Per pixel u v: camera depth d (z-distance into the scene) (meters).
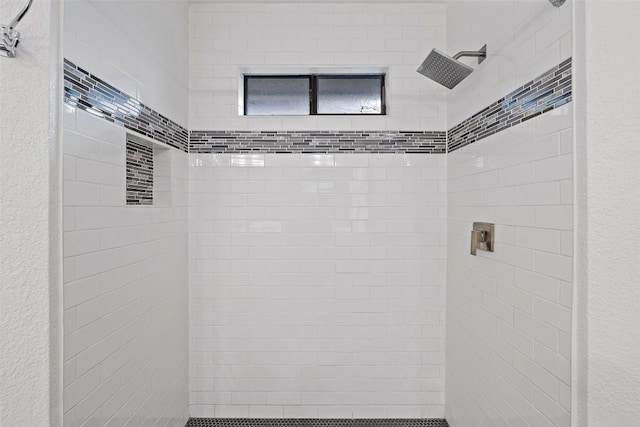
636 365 0.86
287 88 2.35
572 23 1.08
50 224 0.98
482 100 1.71
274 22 2.22
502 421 1.50
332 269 2.22
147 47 1.66
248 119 2.23
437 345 2.22
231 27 2.22
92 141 1.23
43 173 0.96
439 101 2.23
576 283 0.94
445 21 2.22
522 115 1.36
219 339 2.22
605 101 0.88
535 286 1.27
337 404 2.22
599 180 0.88
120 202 1.42
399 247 2.22
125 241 1.46
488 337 1.64
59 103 1.02
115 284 1.38
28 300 0.96
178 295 2.05
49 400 0.97
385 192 2.22
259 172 2.22
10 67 0.93
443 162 2.23
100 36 1.28
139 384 1.58
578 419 0.93
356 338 2.22
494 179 1.58
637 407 0.86
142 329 1.61
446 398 2.19
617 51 0.87
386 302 2.22
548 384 1.19
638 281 0.86
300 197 2.22
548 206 1.20
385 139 2.23
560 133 1.13
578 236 0.93
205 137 2.22
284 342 2.22
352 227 2.22
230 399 2.22
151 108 1.71
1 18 0.93
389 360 2.22
